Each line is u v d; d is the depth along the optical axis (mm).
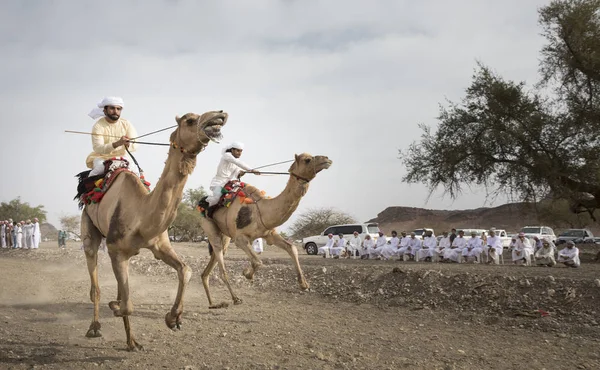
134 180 6766
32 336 7277
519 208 27984
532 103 25047
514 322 8898
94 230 7539
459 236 22562
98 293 7480
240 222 10125
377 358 6609
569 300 9469
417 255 23641
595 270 16078
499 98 25125
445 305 10414
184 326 8305
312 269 14617
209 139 5875
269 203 9914
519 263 20484
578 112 24203
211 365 6137
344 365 6227
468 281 11188
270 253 32312
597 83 24578
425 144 27656
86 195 7211
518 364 6469
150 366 6027
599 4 24172
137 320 8703
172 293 12227
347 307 10695
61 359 6180
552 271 15180
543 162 24109
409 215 70250
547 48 25672
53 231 72875
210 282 14273
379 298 11344
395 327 8641
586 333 8133
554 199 25078
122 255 6562
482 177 26141
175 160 6105
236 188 10516
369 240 25938
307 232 49656
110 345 6887
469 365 6398
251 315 9461
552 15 25094
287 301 11477
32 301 10500
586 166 23703
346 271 13703
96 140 7406
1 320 8336
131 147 7867
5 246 35188
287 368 6090
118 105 7527
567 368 6340
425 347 7254
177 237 53750
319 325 8688
